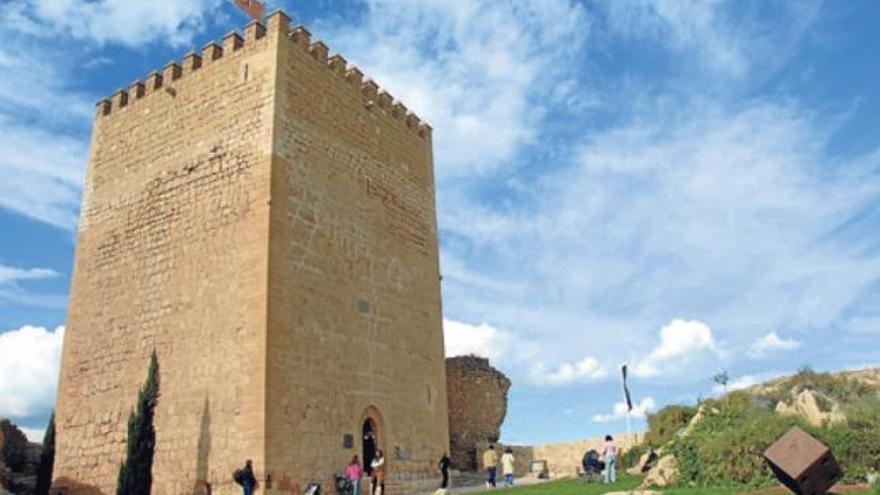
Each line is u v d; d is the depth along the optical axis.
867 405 19.75
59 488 24.94
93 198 28.42
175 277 24.30
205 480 20.98
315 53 26.39
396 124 30.66
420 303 29.38
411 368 27.77
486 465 27.44
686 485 18.86
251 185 23.30
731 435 19.03
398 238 28.92
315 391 22.53
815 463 14.15
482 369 38.97
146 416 22.83
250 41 25.44
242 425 20.77
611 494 17.91
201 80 26.31
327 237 24.78
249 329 21.62
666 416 27.28
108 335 25.61
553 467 35.00
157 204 25.89
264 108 23.98
